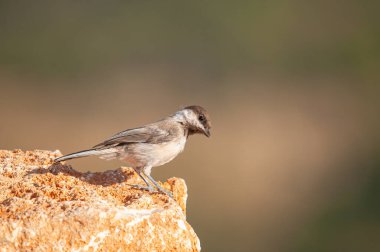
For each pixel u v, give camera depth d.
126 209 5.84
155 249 5.80
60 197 6.21
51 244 5.46
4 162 7.29
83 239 5.52
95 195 6.27
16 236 5.43
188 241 6.01
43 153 7.74
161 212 5.95
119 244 5.66
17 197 6.07
